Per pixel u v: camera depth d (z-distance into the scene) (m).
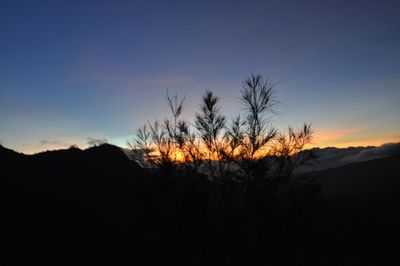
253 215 8.99
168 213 10.04
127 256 12.60
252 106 8.78
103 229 19.27
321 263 11.28
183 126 9.55
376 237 16.88
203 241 9.33
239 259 8.68
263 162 8.59
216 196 8.95
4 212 22.56
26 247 17.44
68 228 21.00
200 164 9.34
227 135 8.88
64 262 14.68
